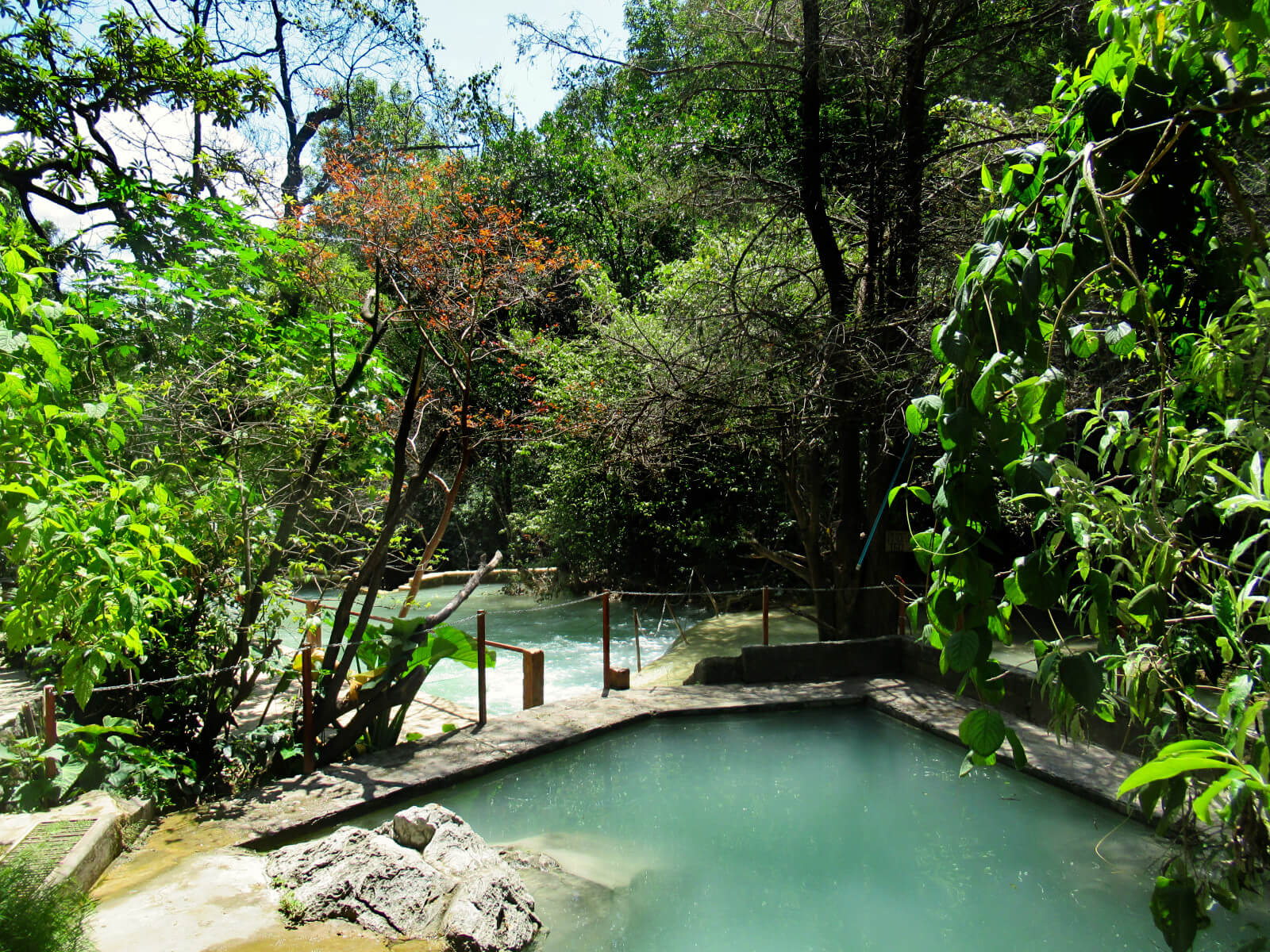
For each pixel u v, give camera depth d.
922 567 2.04
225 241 7.54
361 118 18.50
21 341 2.98
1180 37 2.21
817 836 5.05
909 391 7.66
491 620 14.09
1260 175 3.40
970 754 1.96
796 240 9.99
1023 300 1.89
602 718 6.82
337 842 4.15
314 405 6.26
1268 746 1.51
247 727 6.54
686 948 3.76
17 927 3.09
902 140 8.42
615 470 10.30
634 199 13.42
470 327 6.43
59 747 4.65
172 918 3.65
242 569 5.67
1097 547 2.06
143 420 5.58
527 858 4.60
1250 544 1.90
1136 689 2.03
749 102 10.03
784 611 12.71
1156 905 2.13
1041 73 9.09
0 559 4.66
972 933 3.90
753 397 8.70
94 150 9.24
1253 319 2.11
